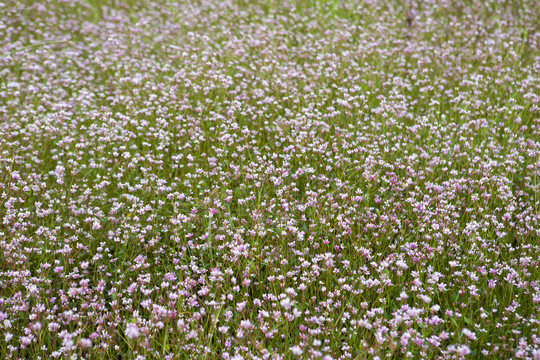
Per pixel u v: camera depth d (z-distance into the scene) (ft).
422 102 25.05
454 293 14.35
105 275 15.88
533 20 33.24
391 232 16.47
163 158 21.31
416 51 29.78
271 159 20.76
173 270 15.98
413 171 18.60
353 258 15.98
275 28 33.35
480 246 15.85
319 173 19.90
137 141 22.53
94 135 21.47
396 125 22.38
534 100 23.00
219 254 15.99
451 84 26.30
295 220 16.92
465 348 11.34
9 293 14.76
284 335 13.05
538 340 12.33
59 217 17.61
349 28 32.42
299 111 23.52
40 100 25.30
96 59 29.55
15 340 13.42
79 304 14.83
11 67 29.27
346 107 23.03
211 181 19.85
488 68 26.66
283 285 14.29
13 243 15.81
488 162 18.98
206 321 13.91
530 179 18.60
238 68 26.86
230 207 18.74
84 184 19.08
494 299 14.05
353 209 17.04
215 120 23.16
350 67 27.22
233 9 38.01
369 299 14.38
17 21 35.53
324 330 13.30
